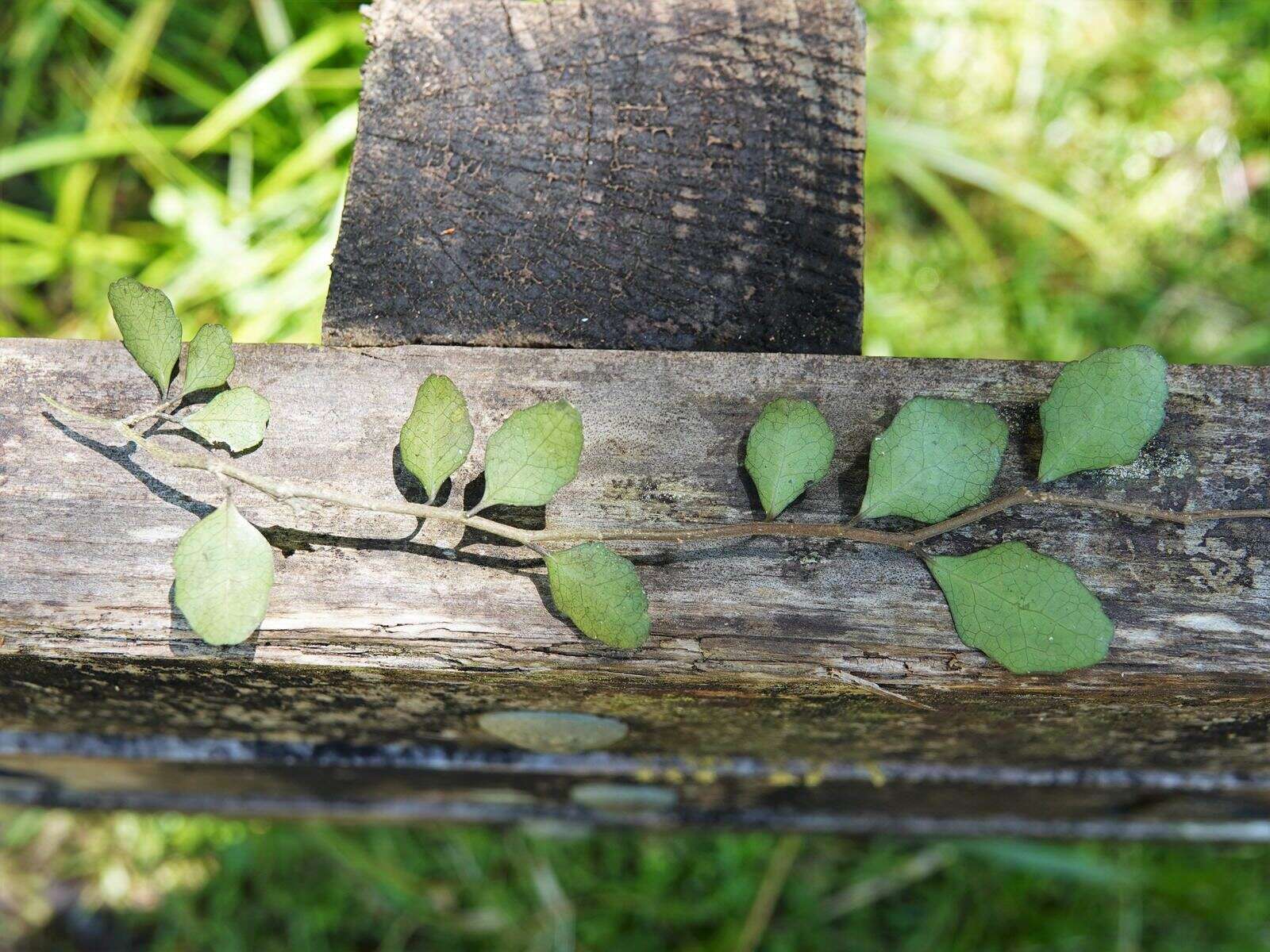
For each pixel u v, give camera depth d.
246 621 0.23
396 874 0.50
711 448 0.25
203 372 0.25
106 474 0.25
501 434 0.24
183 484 0.25
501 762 0.34
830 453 0.24
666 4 0.28
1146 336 0.57
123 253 0.53
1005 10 0.59
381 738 0.32
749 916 0.51
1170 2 0.60
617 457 0.25
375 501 0.24
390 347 0.26
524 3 0.28
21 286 0.53
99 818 0.52
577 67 0.28
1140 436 0.24
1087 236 0.54
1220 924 0.51
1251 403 0.25
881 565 0.25
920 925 0.52
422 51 0.28
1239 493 0.25
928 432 0.24
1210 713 0.26
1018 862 0.48
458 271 0.27
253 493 0.25
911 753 0.32
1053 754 0.31
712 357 0.26
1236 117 0.58
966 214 0.57
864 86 0.28
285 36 0.52
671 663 0.25
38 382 0.25
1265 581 0.24
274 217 0.52
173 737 0.33
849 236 0.27
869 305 0.55
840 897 0.52
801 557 0.25
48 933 0.52
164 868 0.52
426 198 0.27
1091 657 0.23
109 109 0.51
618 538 0.24
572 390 0.25
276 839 0.52
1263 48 0.59
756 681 0.25
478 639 0.25
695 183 0.28
